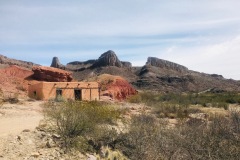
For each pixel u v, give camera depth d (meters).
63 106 14.02
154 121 18.77
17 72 56.97
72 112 13.09
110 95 54.69
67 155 10.49
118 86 60.34
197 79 164.75
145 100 50.34
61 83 43.56
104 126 14.14
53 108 15.78
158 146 10.66
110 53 176.00
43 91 41.50
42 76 55.47
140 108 32.66
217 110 34.12
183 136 10.60
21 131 13.60
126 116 22.91
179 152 9.03
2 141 11.34
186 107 33.84
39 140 11.68
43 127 13.59
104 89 57.41
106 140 12.35
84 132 12.68
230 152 7.37
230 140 8.02
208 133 9.32
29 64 150.50
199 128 11.25
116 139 12.42
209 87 158.25
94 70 169.25
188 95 65.62
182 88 149.62
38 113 21.94
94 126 13.20
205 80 169.75
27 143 11.16
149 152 10.83
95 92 46.41
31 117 19.70
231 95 67.25
